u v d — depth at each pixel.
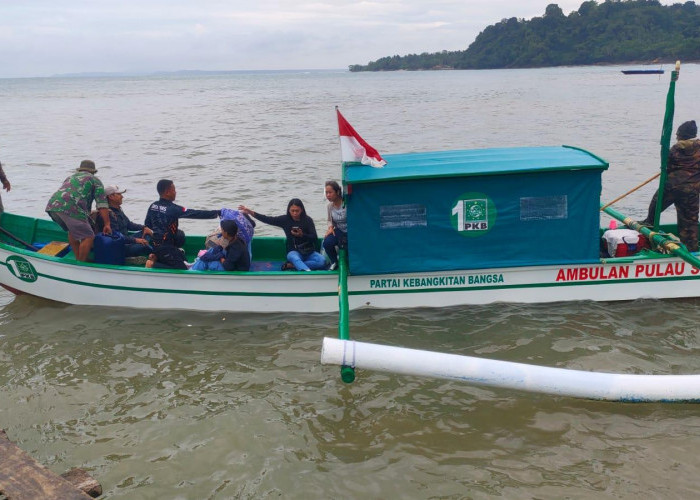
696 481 4.60
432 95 64.00
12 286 8.31
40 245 9.12
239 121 36.31
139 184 16.52
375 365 5.44
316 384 6.06
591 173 6.96
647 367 6.15
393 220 7.07
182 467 4.89
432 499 4.51
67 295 8.02
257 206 13.76
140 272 7.59
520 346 6.65
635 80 81.44
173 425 5.43
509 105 44.28
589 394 5.39
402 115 38.56
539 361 6.35
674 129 25.34
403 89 85.62
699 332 6.85
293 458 4.98
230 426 5.39
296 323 7.38
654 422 5.35
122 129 32.19
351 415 5.54
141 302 7.80
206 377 6.24
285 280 7.41
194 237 9.10
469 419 5.45
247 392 5.95
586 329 6.97
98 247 7.83
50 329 7.38
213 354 6.70
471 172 6.86
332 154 21.41
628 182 15.11
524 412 5.54
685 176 7.73
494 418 5.46
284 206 13.73
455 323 7.21
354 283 7.39
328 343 5.45
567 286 7.48
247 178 17.03
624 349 6.51
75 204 7.69
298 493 4.59
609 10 193.75
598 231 7.19
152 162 20.19
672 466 4.77
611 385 5.38
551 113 35.72
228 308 7.65
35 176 17.95
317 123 33.78
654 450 4.96
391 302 7.50
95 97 80.38
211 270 7.61
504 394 5.82
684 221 7.93
